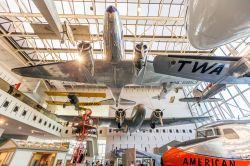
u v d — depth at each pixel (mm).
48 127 17188
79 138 11609
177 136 19844
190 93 21531
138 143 19750
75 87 24797
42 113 16328
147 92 24562
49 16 5344
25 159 9078
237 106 13414
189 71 4301
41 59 18266
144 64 6270
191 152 3238
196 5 1108
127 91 24766
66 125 21031
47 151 10117
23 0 12148
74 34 8320
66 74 8188
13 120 12562
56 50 16109
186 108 21906
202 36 1241
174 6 12711
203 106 19062
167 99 23125
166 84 9070
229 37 1172
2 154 9398
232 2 882
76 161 10578
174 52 16969
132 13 13195
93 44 16281
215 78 4461
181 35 14984
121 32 5742
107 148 19547
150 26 14359
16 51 16047
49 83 22328
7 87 11781
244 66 3244
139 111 12680
